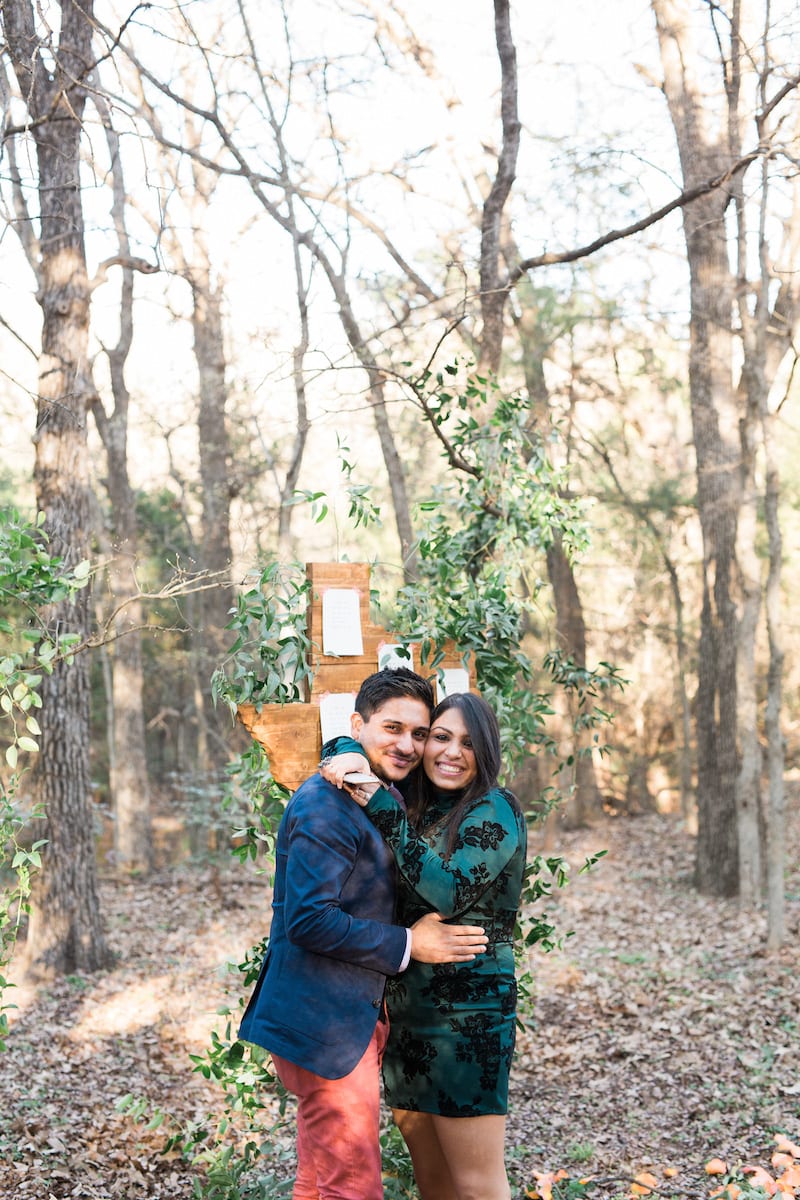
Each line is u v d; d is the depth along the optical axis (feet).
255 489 57.11
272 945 9.37
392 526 57.93
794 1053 21.16
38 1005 25.86
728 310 41.60
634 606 72.74
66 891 29.01
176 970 29.81
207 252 48.55
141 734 50.62
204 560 53.01
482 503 15.38
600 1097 19.43
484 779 9.62
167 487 68.03
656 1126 17.62
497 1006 9.51
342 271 40.47
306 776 11.47
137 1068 21.08
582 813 61.57
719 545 42.11
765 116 27.48
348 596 11.96
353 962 8.61
